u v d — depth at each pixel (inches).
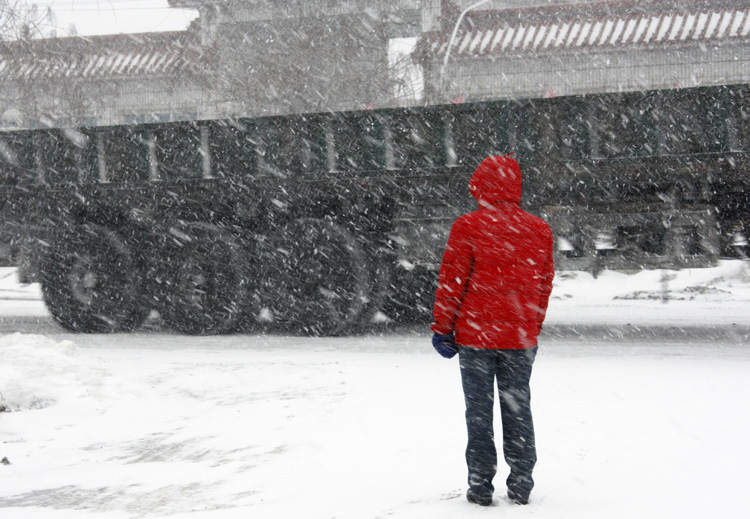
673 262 399.5
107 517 173.8
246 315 488.4
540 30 1261.1
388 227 462.6
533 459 162.7
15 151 516.1
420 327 488.1
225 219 491.8
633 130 402.6
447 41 1233.4
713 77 1199.6
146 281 504.4
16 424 281.0
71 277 518.9
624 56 1225.4
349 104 1010.7
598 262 411.5
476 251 167.0
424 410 267.4
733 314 534.9
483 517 147.9
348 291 468.1
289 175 470.6
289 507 166.2
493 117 429.7
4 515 181.0
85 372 337.1
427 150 444.1
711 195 394.3
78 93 1127.0
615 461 188.1
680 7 1242.0
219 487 195.3
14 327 553.0
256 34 1085.1
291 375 349.1
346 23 1039.6
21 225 521.7
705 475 166.2
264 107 1027.9
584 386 297.9
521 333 165.6
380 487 180.4
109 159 501.0
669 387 290.7
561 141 414.9
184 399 313.1
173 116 1301.7
